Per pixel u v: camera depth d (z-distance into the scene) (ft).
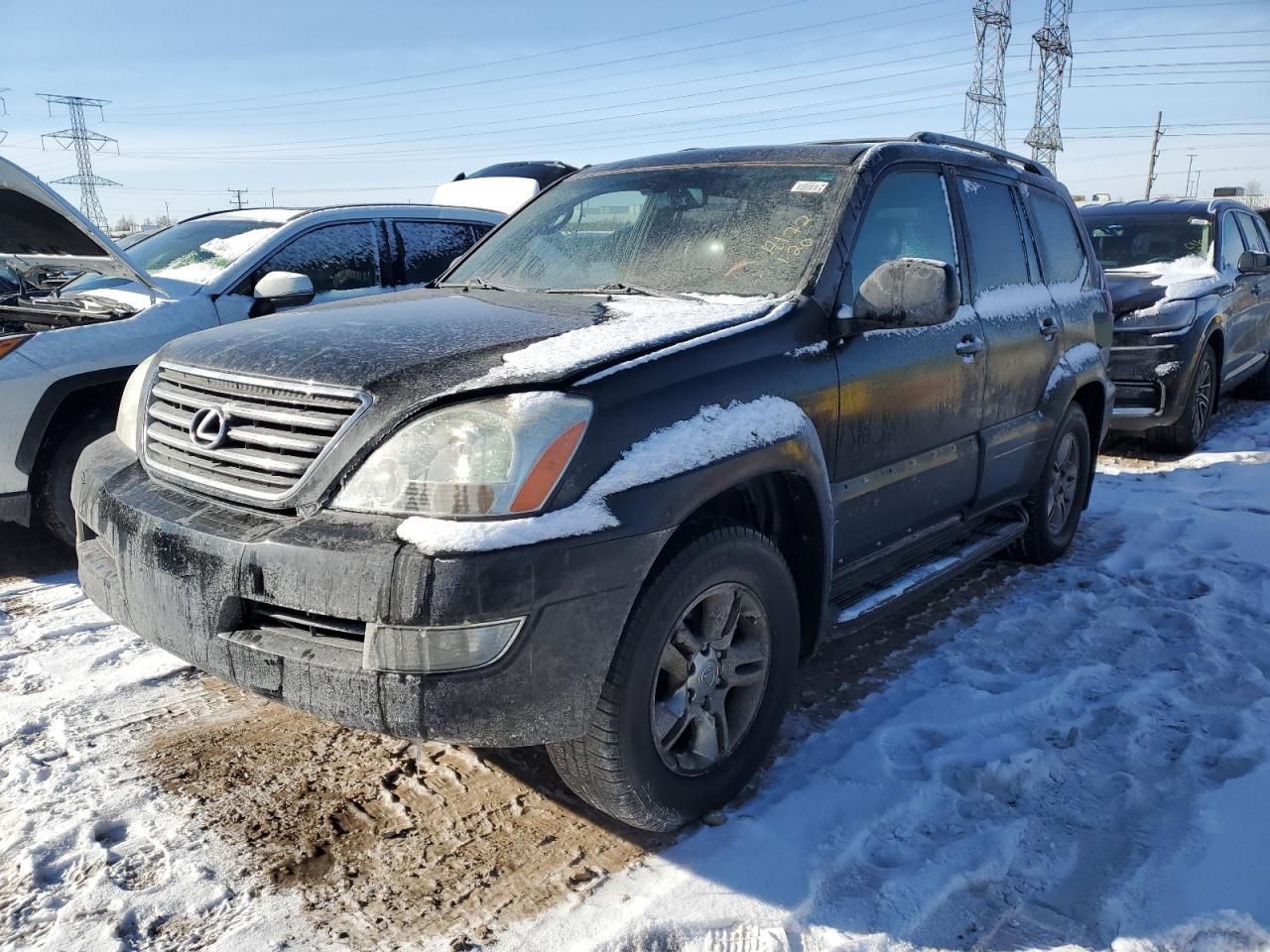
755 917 7.30
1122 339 22.99
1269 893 7.53
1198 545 16.51
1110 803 8.91
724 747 8.61
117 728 9.96
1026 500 14.67
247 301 16.98
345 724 7.02
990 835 8.30
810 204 10.41
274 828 8.34
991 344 12.25
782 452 8.52
